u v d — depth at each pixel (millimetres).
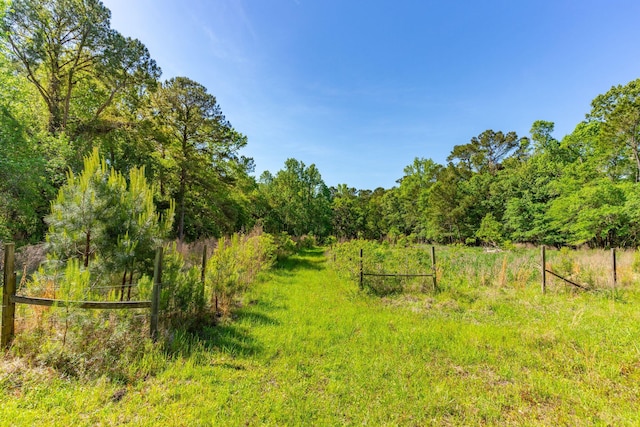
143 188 5602
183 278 5324
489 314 6672
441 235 33344
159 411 2801
